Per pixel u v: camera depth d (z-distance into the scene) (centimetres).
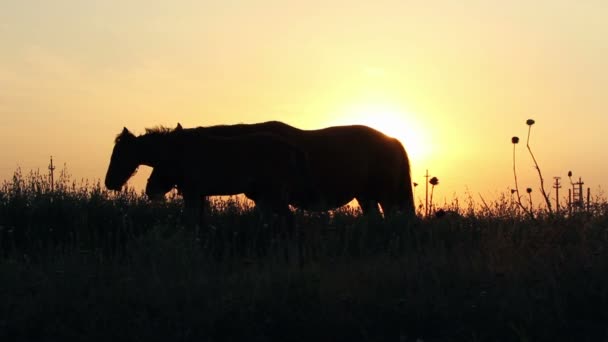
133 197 1172
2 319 664
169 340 633
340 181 1323
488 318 673
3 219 1024
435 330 664
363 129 1372
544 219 991
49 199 1097
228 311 665
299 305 686
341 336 652
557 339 650
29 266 789
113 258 852
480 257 828
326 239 922
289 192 1150
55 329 648
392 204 1385
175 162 1149
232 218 1077
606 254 793
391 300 701
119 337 635
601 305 696
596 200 1062
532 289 721
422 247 904
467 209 1118
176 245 818
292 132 1310
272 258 817
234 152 1130
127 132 1178
